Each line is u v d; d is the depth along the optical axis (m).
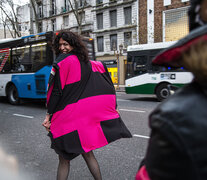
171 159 0.57
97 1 25.75
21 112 7.39
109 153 3.44
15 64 8.92
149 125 0.68
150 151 0.65
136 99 10.95
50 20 31.53
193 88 0.63
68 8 29.19
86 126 1.85
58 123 1.83
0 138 4.38
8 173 2.77
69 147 1.79
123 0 23.28
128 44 23.55
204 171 0.54
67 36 1.91
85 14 26.73
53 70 1.82
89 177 2.66
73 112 1.82
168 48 0.67
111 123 1.96
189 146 0.55
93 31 25.88
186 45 0.62
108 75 2.12
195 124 0.56
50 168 2.94
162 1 20.69
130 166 2.93
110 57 24.86
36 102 10.15
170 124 0.58
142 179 0.75
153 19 21.33
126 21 23.61
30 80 8.23
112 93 2.07
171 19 20.39
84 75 1.90
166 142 0.58
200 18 0.66
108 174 2.71
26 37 8.48
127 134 2.04
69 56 1.87
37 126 5.33
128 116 6.28
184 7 19.45
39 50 7.88
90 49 9.48
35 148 3.75
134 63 10.29
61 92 1.80
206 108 0.58
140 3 22.08
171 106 0.61
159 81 9.63
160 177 0.60
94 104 1.90
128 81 10.42
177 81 9.21
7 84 9.35
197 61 0.59
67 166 1.96
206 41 0.58
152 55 9.82
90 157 2.06
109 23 24.78
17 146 3.86
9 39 9.34
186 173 0.55
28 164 3.07
